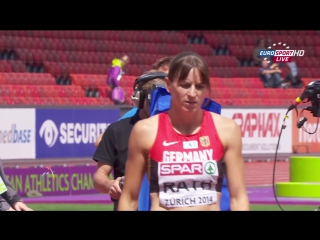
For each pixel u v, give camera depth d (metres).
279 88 76.62
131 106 54.25
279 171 59.56
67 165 50.47
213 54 85.31
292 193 18.86
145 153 11.83
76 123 51.69
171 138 11.73
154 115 12.90
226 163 11.97
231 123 11.95
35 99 63.88
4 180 14.97
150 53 81.19
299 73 84.38
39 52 73.19
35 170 47.78
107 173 16.75
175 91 11.58
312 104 18.45
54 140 50.50
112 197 15.48
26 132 49.03
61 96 67.00
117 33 80.38
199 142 11.74
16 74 67.44
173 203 11.71
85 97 67.88
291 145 62.44
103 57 76.62
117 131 16.70
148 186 13.10
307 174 19.25
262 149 61.41
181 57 11.58
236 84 77.44
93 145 52.75
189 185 11.74
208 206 11.79
